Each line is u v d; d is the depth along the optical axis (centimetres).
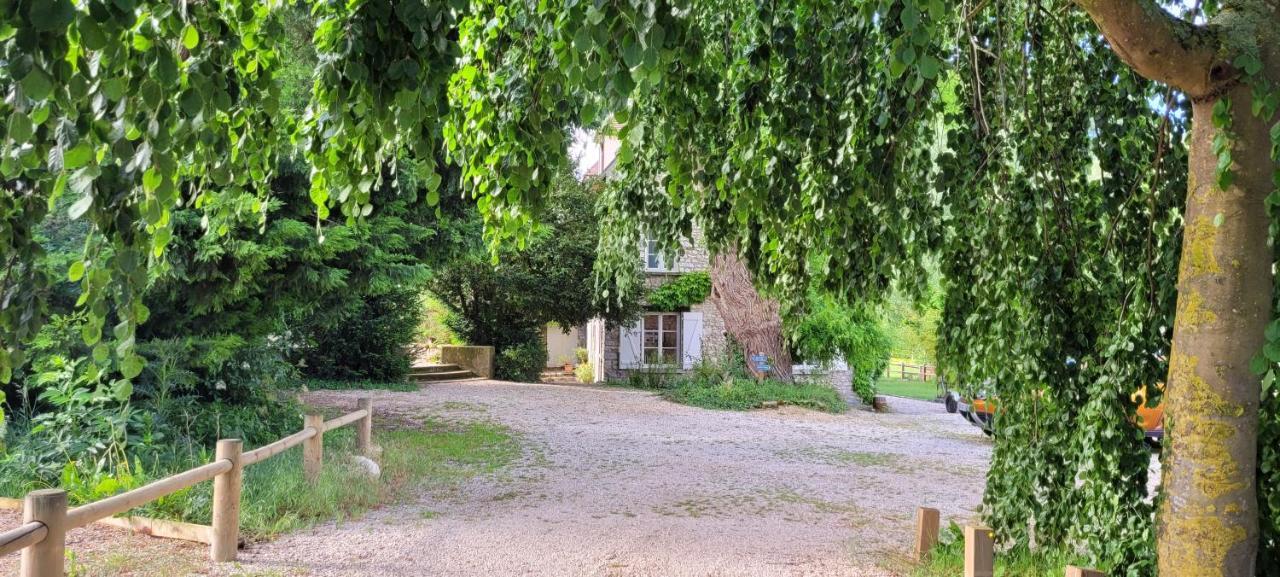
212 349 676
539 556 478
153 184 181
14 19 135
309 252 668
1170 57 261
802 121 337
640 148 447
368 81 223
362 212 310
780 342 1535
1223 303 272
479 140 348
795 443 1045
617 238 512
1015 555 423
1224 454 270
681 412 1299
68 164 166
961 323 418
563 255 1720
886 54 325
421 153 243
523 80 314
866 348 1600
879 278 394
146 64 178
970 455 1011
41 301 213
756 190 358
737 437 1076
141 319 195
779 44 330
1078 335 365
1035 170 367
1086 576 294
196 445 657
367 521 543
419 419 1065
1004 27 393
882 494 733
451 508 598
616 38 199
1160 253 345
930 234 405
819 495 712
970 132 382
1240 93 268
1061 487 379
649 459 873
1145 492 332
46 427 551
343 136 292
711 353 1881
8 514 480
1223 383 271
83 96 159
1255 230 269
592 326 2317
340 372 1441
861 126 344
